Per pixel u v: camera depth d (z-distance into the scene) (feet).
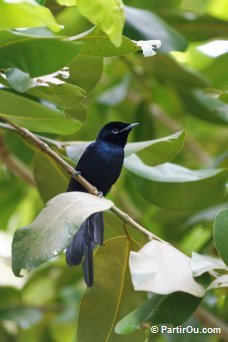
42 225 22.57
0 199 49.19
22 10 20.79
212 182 33.24
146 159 30.04
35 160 31.94
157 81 46.24
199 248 43.42
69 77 26.13
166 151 29.58
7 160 44.21
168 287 21.91
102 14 21.21
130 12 35.91
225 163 42.04
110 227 31.14
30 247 22.12
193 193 33.60
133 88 49.85
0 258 47.32
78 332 26.40
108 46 23.53
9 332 46.83
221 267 23.59
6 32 21.09
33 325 46.14
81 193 23.71
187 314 23.22
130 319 23.16
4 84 23.53
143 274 22.15
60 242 22.27
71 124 24.04
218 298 40.47
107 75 51.26
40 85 23.36
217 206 41.57
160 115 53.36
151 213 44.91
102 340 26.40
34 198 49.90
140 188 33.86
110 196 47.37
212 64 48.73
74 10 36.01
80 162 35.27
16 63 21.88
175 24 44.73
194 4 54.24
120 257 26.61
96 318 26.48
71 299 46.16
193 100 43.73
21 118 23.90
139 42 24.09
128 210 46.39
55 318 45.34
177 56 50.37
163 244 23.77
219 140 55.26
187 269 23.04
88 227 27.86
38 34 22.62
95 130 47.96
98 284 26.55
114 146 35.83
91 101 48.37
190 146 52.65
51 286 45.37
